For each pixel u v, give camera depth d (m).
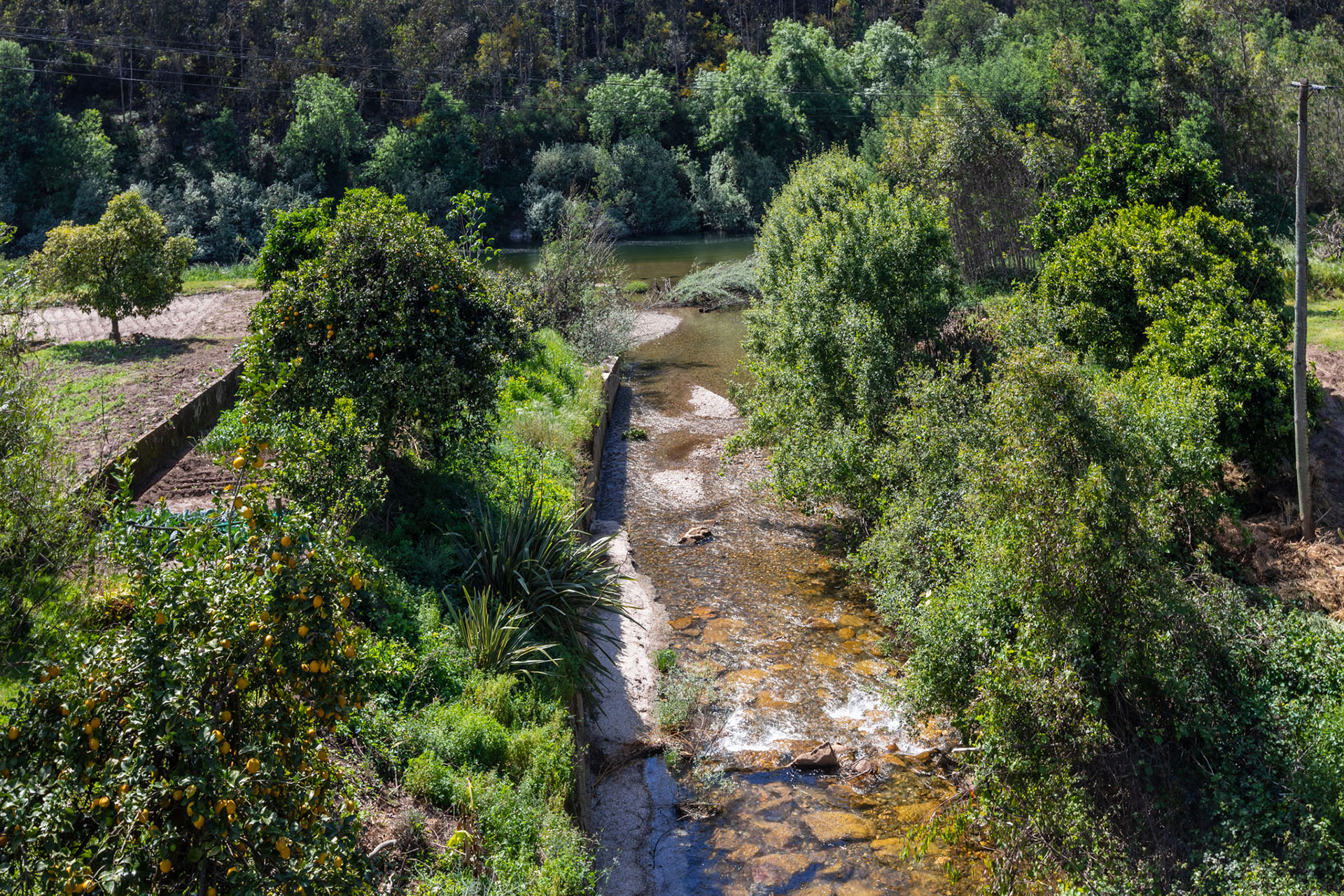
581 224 28.19
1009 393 8.98
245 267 34.69
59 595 6.57
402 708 7.79
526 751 7.78
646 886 7.80
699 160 72.62
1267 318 13.63
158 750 3.80
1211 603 9.02
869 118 69.38
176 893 3.97
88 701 3.76
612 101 71.56
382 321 10.52
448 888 5.91
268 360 10.19
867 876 8.02
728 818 8.78
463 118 67.62
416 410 10.49
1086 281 15.48
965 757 8.90
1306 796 7.61
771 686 10.98
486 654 8.91
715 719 10.33
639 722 10.12
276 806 4.12
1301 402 11.88
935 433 11.56
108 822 3.62
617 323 26.84
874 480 13.23
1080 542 8.02
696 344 30.14
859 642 11.98
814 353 15.31
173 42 66.31
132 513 4.38
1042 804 7.59
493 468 12.82
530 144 70.44
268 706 4.25
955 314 19.61
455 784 7.06
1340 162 35.94
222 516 4.83
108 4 66.06
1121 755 8.23
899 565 11.14
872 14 93.44
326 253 10.88
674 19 89.00
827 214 17.89
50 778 3.65
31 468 6.97
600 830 8.40
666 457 19.36
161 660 3.85
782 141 70.94
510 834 6.82
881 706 10.56
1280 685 8.73
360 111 70.56
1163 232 15.11
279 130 64.62
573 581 10.45
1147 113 42.53
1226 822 7.70
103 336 21.41
